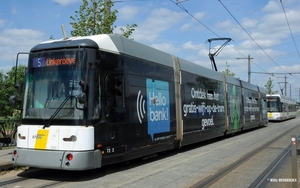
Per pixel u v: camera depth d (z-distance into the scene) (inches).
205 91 609.9
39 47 342.6
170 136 459.8
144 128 395.9
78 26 641.0
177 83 495.5
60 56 328.5
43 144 314.5
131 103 373.7
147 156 422.9
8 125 563.2
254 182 307.3
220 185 296.4
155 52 446.6
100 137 321.4
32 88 337.7
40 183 306.3
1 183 306.7
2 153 448.5
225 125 713.6
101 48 335.3
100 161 317.4
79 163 299.9
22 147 327.3
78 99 306.2
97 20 644.1
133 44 396.2
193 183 302.4
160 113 436.8
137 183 301.9
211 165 395.5
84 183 303.9
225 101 727.1
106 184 298.8
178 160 437.1
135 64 388.8
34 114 328.8
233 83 802.2
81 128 305.9
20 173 355.3
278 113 1572.3
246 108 908.6
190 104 534.6
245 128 892.6
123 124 356.2
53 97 324.2
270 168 376.5
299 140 625.9
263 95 1153.4
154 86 427.2
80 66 319.0
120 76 358.3
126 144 359.3
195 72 568.4
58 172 357.1
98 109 322.7
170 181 310.2
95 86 321.7
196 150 542.3
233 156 466.9
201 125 575.8
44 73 334.0
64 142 305.7
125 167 386.9
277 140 691.4
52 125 317.7
